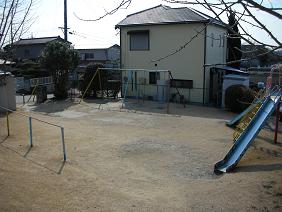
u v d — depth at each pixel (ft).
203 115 48.98
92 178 21.16
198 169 24.21
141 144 31.55
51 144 30.07
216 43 63.41
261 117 29.53
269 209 15.93
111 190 19.16
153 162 25.98
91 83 67.51
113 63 117.91
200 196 18.19
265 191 18.01
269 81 42.37
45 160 24.90
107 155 27.55
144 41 66.54
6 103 47.65
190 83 62.49
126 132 37.04
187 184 20.79
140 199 17.93
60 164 24.02
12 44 15.48
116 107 56.59
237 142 26.32
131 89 69.36
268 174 21.07
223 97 56.85
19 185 18.81
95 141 32.14
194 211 16.24
